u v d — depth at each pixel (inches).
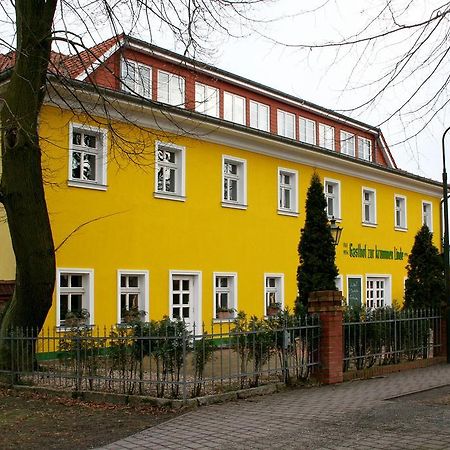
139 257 673.6
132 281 677.9
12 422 337.7
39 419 343.9
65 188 610.5
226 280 789.2
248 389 398.6
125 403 375.6
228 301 788.6
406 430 295.6
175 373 372.5
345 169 993.5
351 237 1007.0
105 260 641.0
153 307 684.1
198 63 419.2
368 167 1016.9
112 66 564.7
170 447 275.4
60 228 604.4
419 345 573.6
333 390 424.8
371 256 1051.9
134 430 312.8
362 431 294.8
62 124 606.2
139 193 678.5
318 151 903.7
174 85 713.6
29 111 448.1
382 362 530.3
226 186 801.6
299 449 264.1
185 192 728.3
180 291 727.7
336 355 463.2
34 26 440.5
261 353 416.5
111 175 652.1
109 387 404.2
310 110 1007.0
